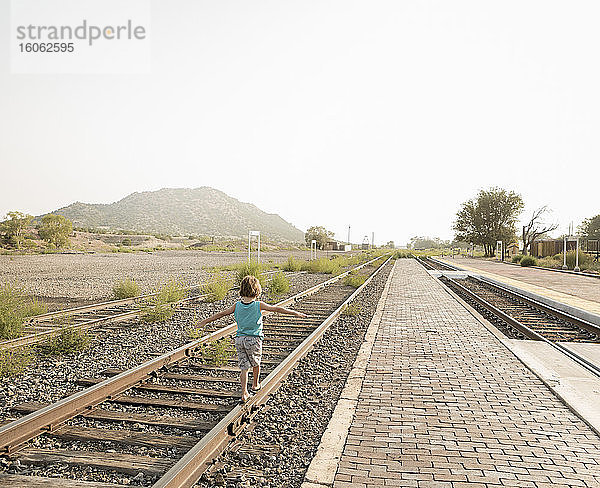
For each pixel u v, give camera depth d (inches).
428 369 328.2
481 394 273.6
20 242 2906.0
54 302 642.2
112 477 173.0
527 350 383.2
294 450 201.0
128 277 1037.2
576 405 249.6
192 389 269.1
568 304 686.5
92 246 3599.9
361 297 773.9
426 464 186.1
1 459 182.4
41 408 224.5
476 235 3725.4
